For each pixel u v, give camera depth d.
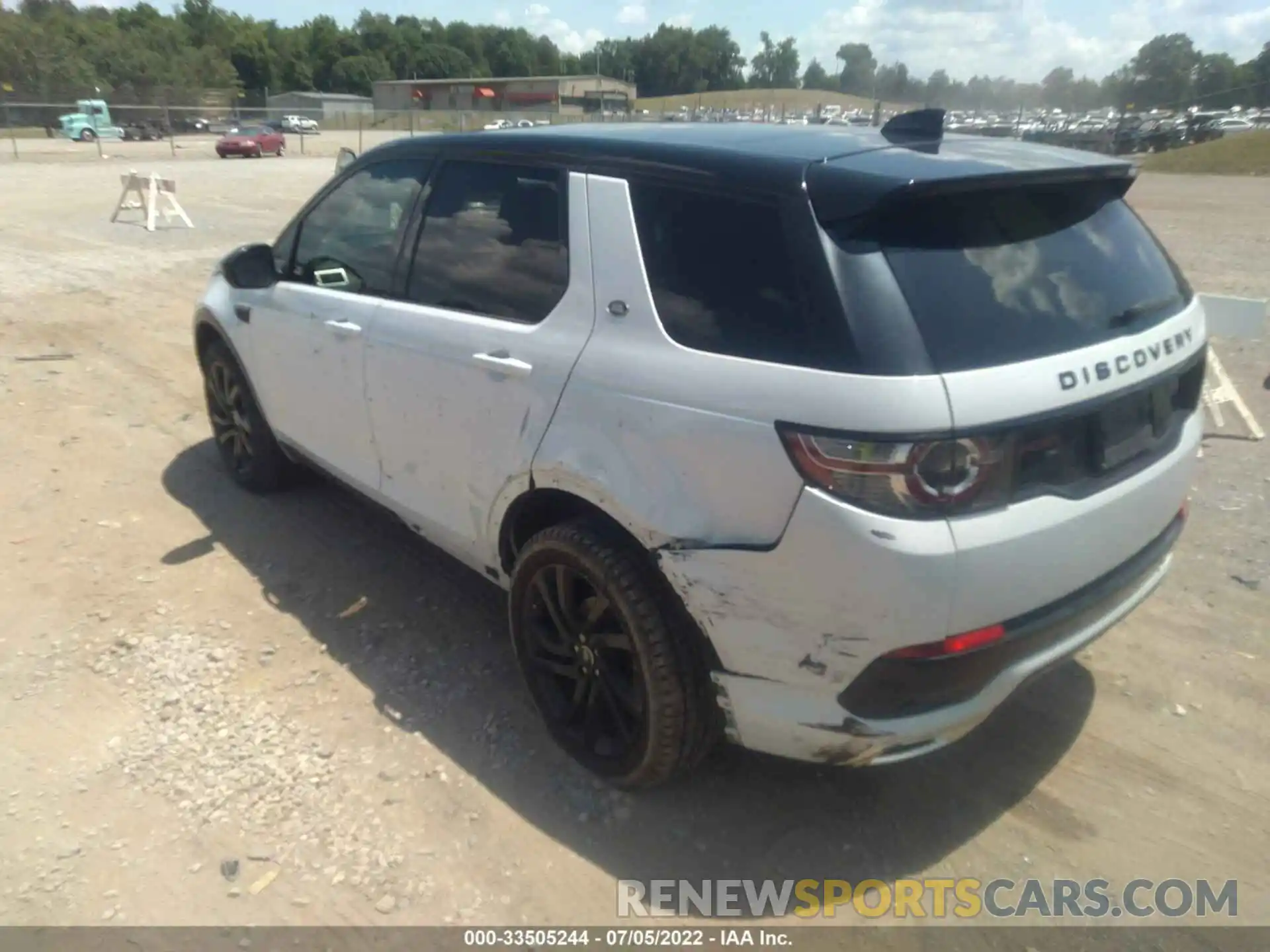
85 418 6.19
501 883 2.71
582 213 2.95
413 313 3.52
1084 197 2.88
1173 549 3.04
